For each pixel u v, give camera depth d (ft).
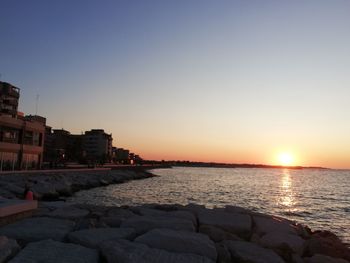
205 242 35.60
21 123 223.51
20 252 30.27
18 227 38.37
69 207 53.42
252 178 577.02
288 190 317.83
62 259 29.12
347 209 182.39
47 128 552.00
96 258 30.68
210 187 308.40
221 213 53.93
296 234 48.24
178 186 301.84
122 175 355.56
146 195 206.90
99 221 44.37
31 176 191.01
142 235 36.78
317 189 348.79
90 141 639.35
